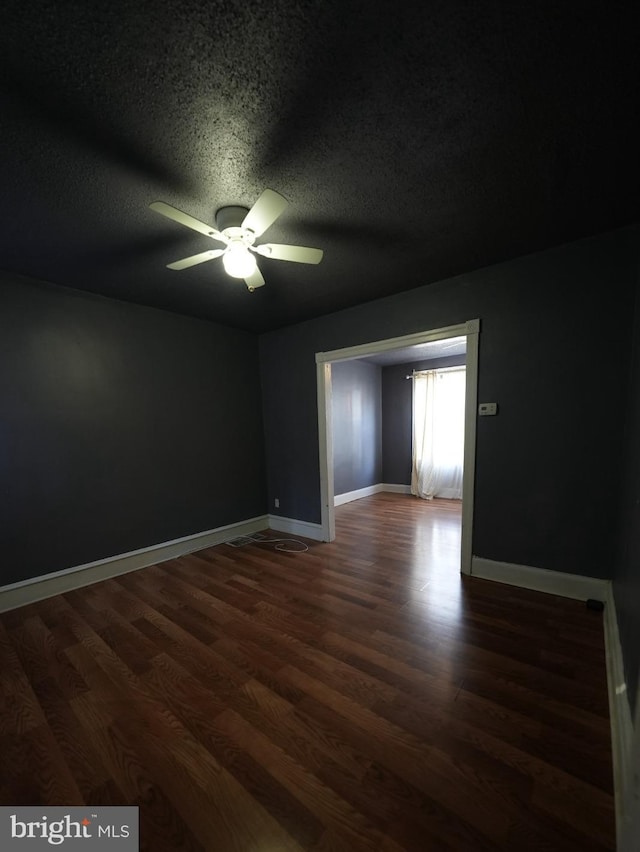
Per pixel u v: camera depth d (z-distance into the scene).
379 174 1.53
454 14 0.92
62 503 2.68
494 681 1.62
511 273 2.41
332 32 0.96
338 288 2.82
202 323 3.61
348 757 1.28
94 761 1.29
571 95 1.16
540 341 2.33
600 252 2.10
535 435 2.39
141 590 2.65
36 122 1.20
